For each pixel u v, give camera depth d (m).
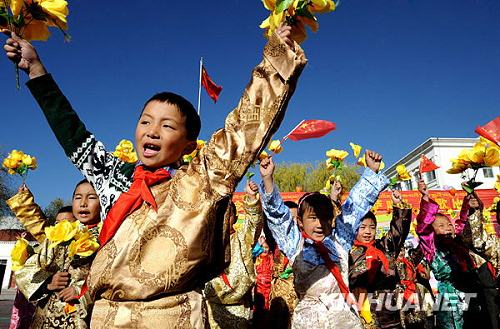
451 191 8.20
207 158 1.53
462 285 5.40
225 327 3.81
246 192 3.99
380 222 15.55
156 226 1.45
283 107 1.51
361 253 4.20
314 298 3.14
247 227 3.94
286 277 4.69
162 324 1.38
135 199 1.55
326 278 3.14
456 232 5.40
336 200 4.42
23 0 1.78
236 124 1.53
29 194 4.25
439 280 5.64
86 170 2.07
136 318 1.37
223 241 1.52
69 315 3.19
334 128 2.57
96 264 1.49
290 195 16.89
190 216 1.45
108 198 2.02
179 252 1.41
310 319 3.07
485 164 4.20
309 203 3.37
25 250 3.32
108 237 1.50
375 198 3.33
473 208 4.75
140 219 1.49
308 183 35.19
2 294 24.78
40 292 3.28
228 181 1.49
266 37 1.73
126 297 1.40
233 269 3.82
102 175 2.08
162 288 1.39
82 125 2.12
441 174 30.78
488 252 4.73
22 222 4.12
